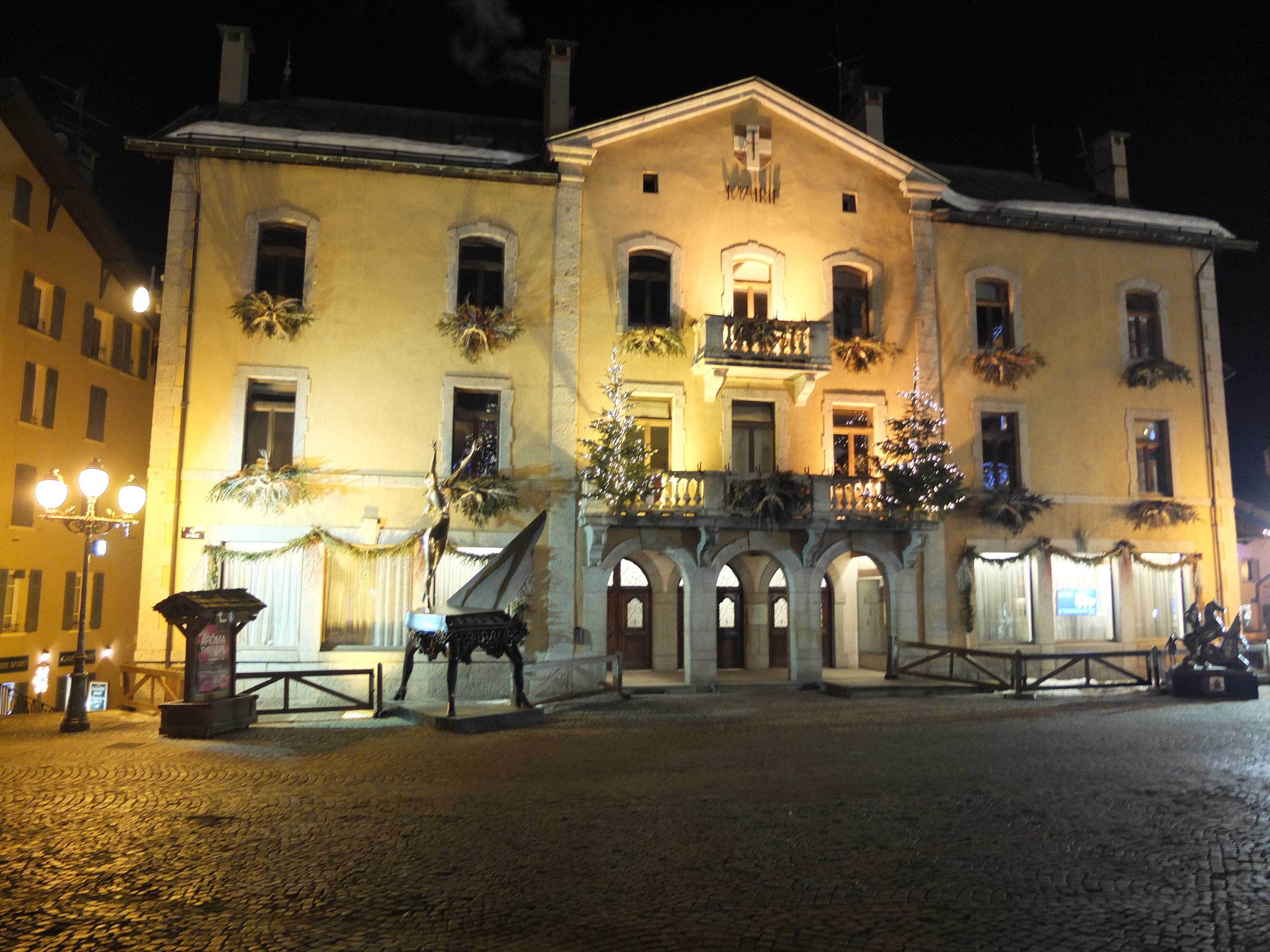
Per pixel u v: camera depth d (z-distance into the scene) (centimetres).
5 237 2312
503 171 2008
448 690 1471
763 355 1991
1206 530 2284
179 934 590
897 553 2075
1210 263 2367
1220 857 750
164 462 1834
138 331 2998
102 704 1781
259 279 1936
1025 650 2153
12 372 2358
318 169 1961
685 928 601
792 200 2164
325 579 1864
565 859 746
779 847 780
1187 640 1873
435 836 813
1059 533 2194
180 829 833
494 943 575
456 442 1964
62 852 760
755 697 1869
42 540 2519
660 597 2241
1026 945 573
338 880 694
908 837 809
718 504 1938
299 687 1816
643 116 2094
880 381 2153
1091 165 2681
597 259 2053
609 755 1206
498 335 1959
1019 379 2220
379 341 1938
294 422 1905
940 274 2225
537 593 1925
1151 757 1174
